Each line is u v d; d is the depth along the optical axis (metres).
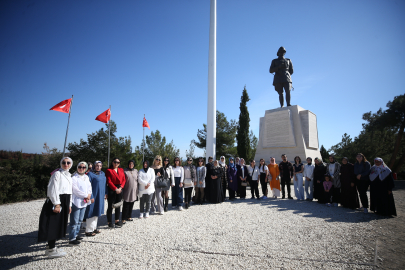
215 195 8.03
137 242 4.29
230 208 7.13
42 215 3.72
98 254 3.81
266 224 5.34
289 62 14.26
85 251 3.95
